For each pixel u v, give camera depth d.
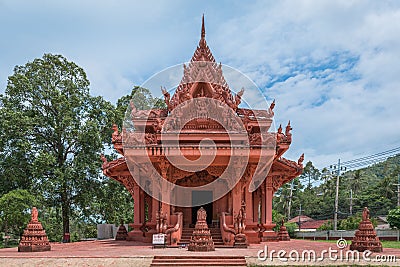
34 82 37.66
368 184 89.00
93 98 40.41
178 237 21.31
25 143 35.62
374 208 71.62
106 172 26.06
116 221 40.56
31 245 18.56
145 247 20.69
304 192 90.69
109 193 38.81
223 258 15.46
